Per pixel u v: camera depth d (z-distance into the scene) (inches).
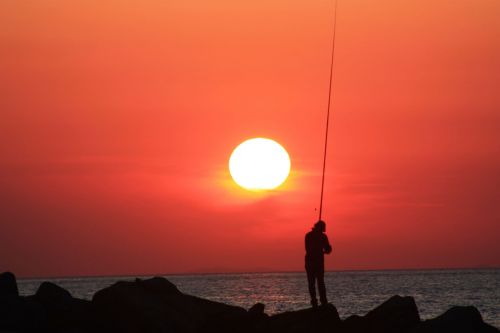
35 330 2982.3
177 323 2942.9
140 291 3107.8
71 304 3164.4
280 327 2851.9
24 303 3016.7
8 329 2935.5
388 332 2849.4
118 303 2974.9
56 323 3043.8
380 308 2940.5
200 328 2891.2
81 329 2974.9
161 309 2992.1
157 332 2864.2
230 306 3208.7
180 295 3240.7
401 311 2918.3
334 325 2834.6
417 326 2810.0
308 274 2925.7
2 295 3043.8
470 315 2800.2
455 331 2711.6
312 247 2928.2
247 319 2874.0
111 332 2952.8
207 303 3228.3
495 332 2805.1
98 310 3002.0
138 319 2918.3
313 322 2832.2
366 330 2844.5
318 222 2957.7
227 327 2847.0
